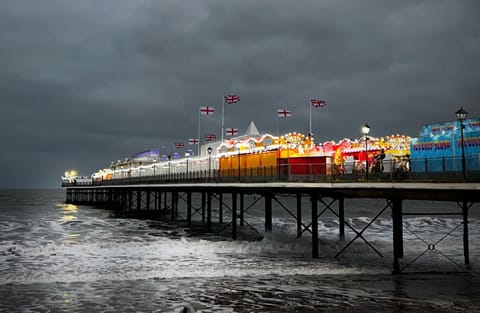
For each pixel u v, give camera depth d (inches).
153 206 3784.5
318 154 1293.1
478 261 920.3
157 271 818.2
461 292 650.2
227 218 2325.3
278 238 1296.8
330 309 565.0
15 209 3405.5
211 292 661.9
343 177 882.1
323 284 712.4
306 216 2456.9
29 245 1168.2
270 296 634.8
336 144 1355.8
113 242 1232.8
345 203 4037.9
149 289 685.3
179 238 1380.4
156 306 589.3
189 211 1763.0
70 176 6446.9
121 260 939.3
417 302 594.6
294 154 1322.6
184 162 2353.6
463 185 619.8
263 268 844.6
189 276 780.6
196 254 1017.5
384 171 797.2
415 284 709.3
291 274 795.4
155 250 1069.1
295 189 1033.5
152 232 1592.0
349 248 1102.4
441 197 682.8
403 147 1259.8
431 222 1950.1
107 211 3090.6
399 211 846.5
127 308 581.3
